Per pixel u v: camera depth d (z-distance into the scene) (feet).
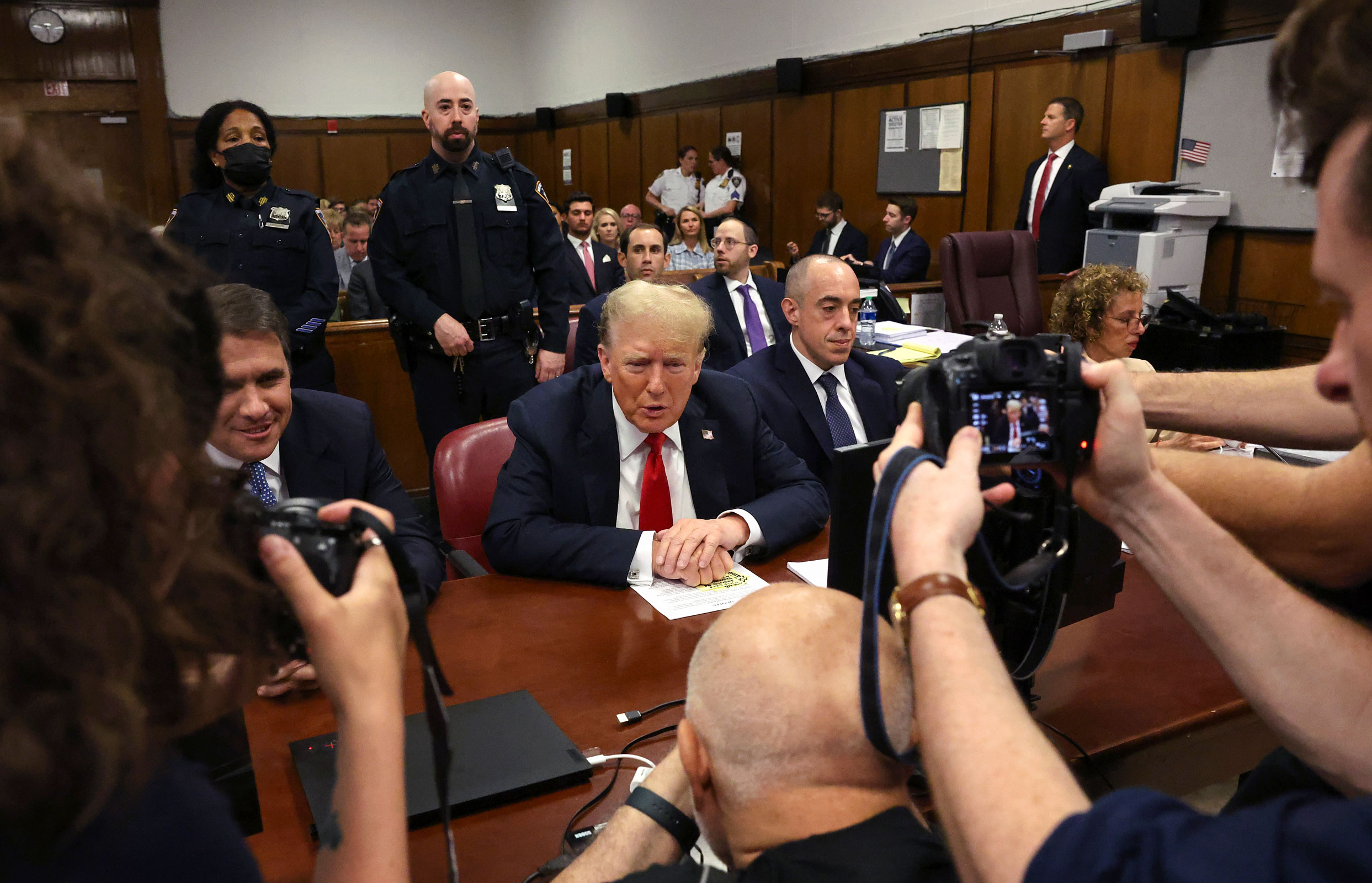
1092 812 1.63
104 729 1.33
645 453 6.57
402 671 2.07
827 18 25.31
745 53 28.14
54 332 1.31
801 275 8.53
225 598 1.61
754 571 6.03
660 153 32.30
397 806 1.94
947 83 22.39
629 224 28.76
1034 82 20.40
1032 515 3.15
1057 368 2.56
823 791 2.38
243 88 34.73
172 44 33.19
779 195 27.84
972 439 2.32
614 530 5.91
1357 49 1.65
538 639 5.13
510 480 6.36
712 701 2.47
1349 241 1.72
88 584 1.34
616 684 4.65
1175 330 14.38
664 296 6.19
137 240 1.53
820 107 25.99
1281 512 3.00
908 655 2.27
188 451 1.55
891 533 2.19
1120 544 4.56
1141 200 16.49
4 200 1.33
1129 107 18.53
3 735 1.25
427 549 6.19
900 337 13.17
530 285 12.69
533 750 4.00
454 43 38.11
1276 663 2.27
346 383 14.43
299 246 11.85
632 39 32.60
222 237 11.57
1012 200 21.33
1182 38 17.22
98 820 1.40
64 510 1.30
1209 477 3.19
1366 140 1.66
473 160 12.14
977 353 2.64
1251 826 1.51
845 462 3.92
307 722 4.33
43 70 31.55
